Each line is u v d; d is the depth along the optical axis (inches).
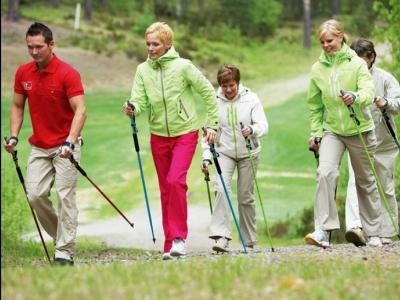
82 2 4576.8
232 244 1371.8
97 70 3329.2
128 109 698.2
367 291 452.4
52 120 650.8
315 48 4281.5
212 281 447.8
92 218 1700.3
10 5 3887.8
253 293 427.2
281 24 4815.5
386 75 794.8
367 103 700.7
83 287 426.0
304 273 492.4
